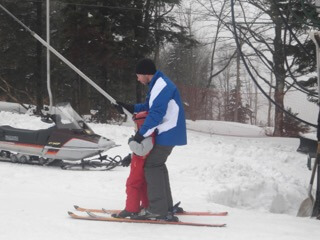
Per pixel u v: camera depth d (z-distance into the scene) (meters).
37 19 42.69
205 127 46.12
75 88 48.06
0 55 44.03
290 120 43.88
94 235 7.76
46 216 8.90
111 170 15.09
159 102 8.15
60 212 9.27
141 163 8.58
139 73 8.55
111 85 41.12
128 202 8.76
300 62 32.84
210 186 13.59
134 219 8.69
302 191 15.24
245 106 77.62
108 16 39.28
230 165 15.38
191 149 21.84
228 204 13.29
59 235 7.68
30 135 15.27
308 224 9.48
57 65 45.41
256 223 9.20
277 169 18.59
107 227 8.29
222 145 23.33
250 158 20.70
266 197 13.98
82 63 40.53
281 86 40.56
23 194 10.98
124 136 24.08
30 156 15.52
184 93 58.84
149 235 7.89
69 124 15.27
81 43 38.75
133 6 39.91
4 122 26.47
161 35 42.88
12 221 8.42
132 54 39.16
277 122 43.25
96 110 41.22
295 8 21.41
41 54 44.12
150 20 42.88
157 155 8.46
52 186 12.40
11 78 46.88
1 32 42.91
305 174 18.41
